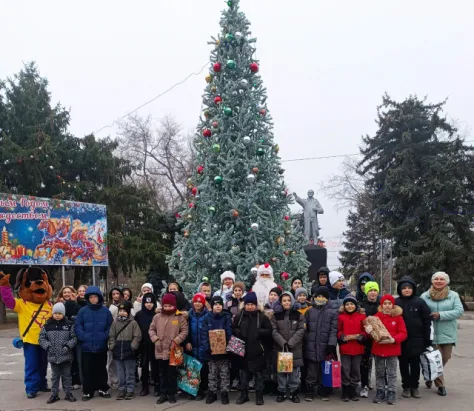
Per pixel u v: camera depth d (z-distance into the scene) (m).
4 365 10.44
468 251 26.97
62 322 6.99
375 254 41.91
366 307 7.11
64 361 6.85
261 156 9.18
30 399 7.10
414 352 6.73
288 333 6.58
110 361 7.80
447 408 6.19
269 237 8.73
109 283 32.22
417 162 28.62
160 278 23.12
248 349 6.50
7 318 25.41
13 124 23.83
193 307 7.16
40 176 22.75
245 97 9.27
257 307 6.68
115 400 6.88
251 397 6.89
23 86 24.94
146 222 24.91
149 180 33.78
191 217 9.03
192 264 8.84
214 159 9.05
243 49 9.49
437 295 7.18
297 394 6.91
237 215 8.49
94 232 20.12
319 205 18.30
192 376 6.78
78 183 23.91
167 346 6.69
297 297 7.30
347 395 6.65
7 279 7.34
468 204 28.45
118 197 24.20
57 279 27.17
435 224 26.91
